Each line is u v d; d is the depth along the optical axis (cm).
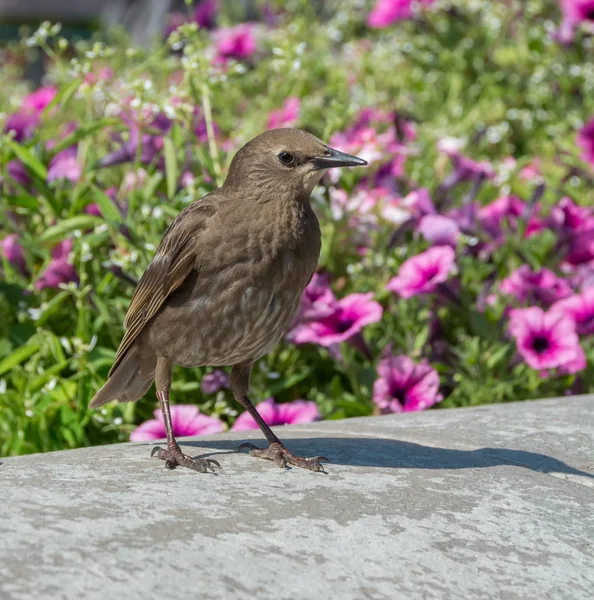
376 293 796
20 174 836
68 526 395
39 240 763
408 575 393
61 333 764
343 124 923
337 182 861
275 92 1044
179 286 532
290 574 381
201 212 533
